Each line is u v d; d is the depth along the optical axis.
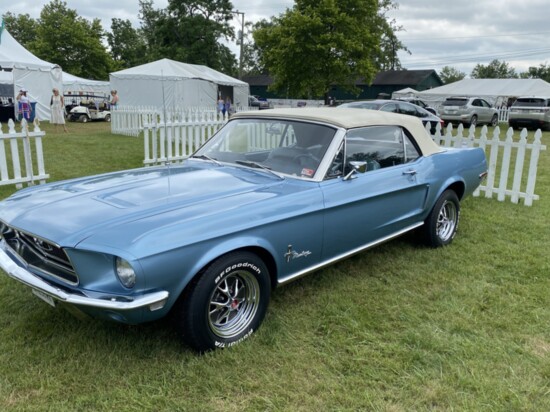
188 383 2.65
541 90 30.25
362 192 3.71
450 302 3.72
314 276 4.17
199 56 46.22
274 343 3.06
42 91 21.95
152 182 3.39
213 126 10.04
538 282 4.15
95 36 50.91
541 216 6.32
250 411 2.45
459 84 34.88
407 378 2.74
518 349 3.06
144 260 2.43
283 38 23.34
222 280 2.85
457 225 5.32
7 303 3.53
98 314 2.57
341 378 2.73
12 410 2.40
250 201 3.04
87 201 2.99
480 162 5.45
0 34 19.95
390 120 4.30
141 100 23.73
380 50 25.22
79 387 2.59
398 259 4.63
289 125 3.93
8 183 7.11
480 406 2.52
